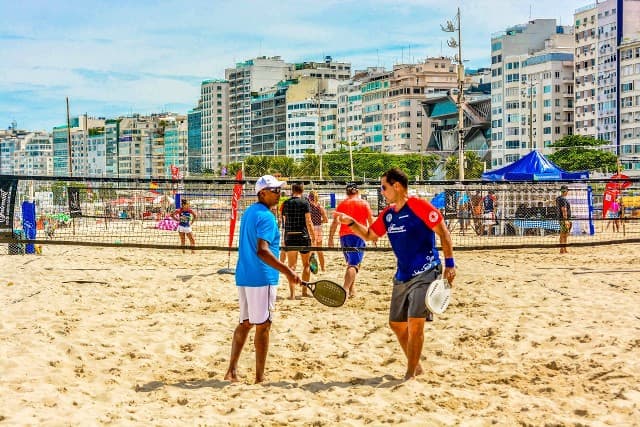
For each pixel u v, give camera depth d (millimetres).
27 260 18297
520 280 13891
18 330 9711
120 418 6273
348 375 7766
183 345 9148
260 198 7473
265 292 7422
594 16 117188
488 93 143500
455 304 11539
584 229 26562
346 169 131875
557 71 124000
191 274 15289
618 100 112625
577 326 9555
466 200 26969
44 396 6840
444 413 6336
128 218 28250
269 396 6949
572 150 99250
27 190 24625
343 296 7523
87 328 9891
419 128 153125
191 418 6305
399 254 7352
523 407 6414
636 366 7496
